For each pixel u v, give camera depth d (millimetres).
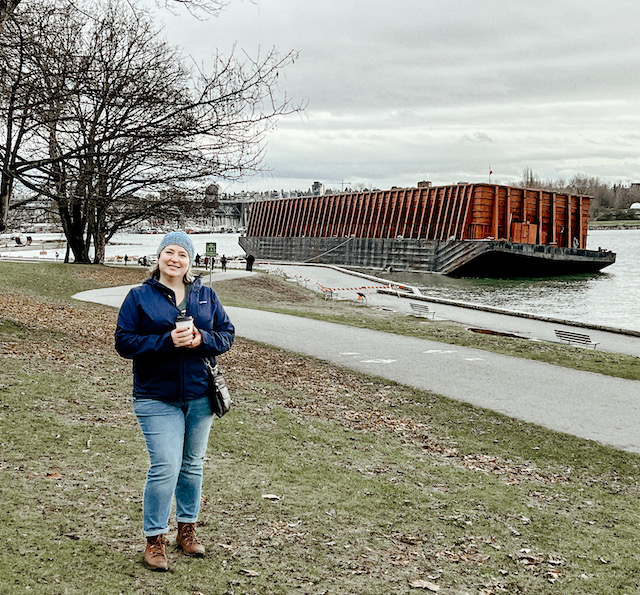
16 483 5590
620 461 9742
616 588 5285
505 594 4930
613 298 57000
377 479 7539
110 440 7410
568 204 93250
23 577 3930
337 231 114500
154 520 4289
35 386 9453
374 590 4586
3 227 12922
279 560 4840
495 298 57281
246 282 47406
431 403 12914
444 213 91625
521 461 9578
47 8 12586
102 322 19453
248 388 12383
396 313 34625
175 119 12766
